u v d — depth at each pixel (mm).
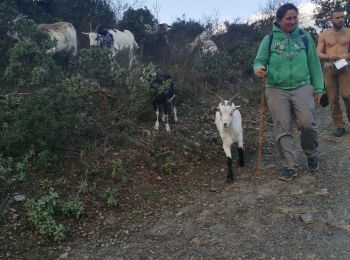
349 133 4777
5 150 3863
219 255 2773
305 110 3443
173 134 4672
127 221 3244
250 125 5293
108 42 6812
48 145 3889
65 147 4008
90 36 6836
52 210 3189
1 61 5562
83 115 4059
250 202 3346
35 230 3092
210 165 4125
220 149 4461
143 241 2996
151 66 4988
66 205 3271
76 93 4238
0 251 2883
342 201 3289
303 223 3035
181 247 2891
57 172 3760
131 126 4527
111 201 3383
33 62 5215
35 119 3898
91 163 3898
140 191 3605
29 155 3797
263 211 3207
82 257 2855
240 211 3225
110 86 5402
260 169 3959
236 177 3854
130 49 7203
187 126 5094
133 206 3424
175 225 3150
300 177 3678
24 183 3580
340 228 2955
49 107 3969
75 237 3072
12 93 4691
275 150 4430
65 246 2977
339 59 4348
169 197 3557
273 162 4098
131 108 4641
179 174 3924
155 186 3701
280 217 3121
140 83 4754
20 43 5160
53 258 2848
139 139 4430
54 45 5648
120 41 7211
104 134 4277
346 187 3504
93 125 4258
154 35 8477
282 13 3410
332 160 4031
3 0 6113
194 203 3441
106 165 3904
